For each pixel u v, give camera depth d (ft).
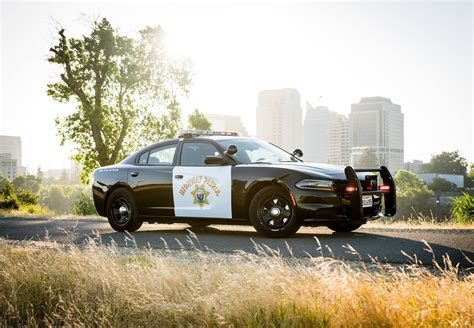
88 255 19.11
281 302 13.35
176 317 14.08
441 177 631.56
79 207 77.56
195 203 29.25
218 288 14.62
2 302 17.38
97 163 110.63
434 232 29.63
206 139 30.04
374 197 27.81
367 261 20.45
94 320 15.19
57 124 109.50
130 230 32.01
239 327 13.21
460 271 18.06
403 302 12.59
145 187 31.07
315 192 25.89
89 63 109.91
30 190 100.48
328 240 25.85
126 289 15.94
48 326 15.79
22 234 33.91
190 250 24.38
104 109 108.99
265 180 26.91
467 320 11.73
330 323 12.50
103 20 111.14
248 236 28.48
